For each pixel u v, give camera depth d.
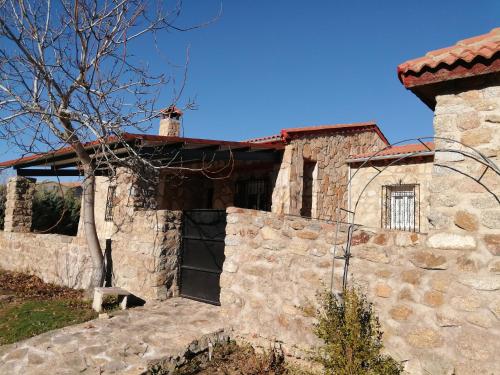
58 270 9.82
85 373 4.79
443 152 4.16
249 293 5.79
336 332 4.22
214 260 7.14
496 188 3.85
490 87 4.00
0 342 5.84
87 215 8.30
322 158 9.93
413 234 4.32
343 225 4.95
